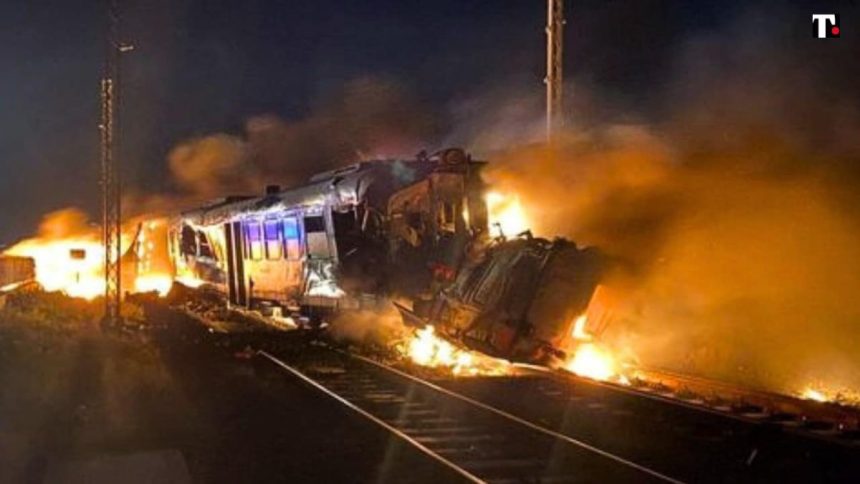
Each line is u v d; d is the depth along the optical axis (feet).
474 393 51.24
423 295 69.10
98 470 35.01
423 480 33.50
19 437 40.70
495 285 60.08
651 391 49.47
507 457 36.63
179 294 123.34
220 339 77.87
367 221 71.20
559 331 57.47
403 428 42.39
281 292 88.79
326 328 77.46
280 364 61.98
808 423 39.86
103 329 84.33
